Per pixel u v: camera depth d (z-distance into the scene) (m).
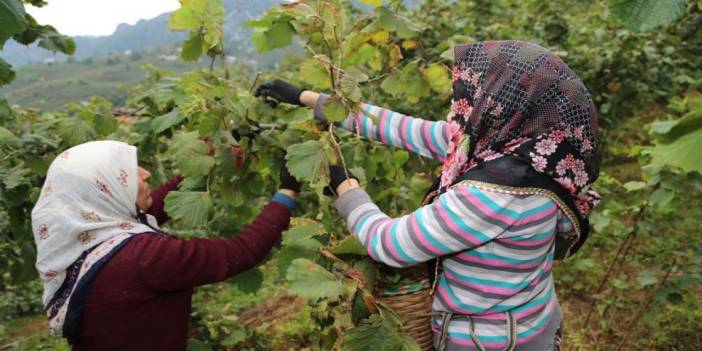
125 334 1.46
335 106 1.59
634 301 3.87
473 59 1.36
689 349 3.35
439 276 1.47
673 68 4.48
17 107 3.08
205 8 1.70
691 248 3.49
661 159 0.65
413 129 1.75
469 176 1.31
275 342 3.78
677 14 0.63
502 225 1.28
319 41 1.87
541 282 1.45
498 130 1.31
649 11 0.64
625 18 0.65
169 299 1.53
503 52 1.31
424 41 4.09
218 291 5.27
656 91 4.36
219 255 1.51
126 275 1.43
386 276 1.54
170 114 1.88
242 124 1.82
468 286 1.39
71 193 1.45
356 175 1.80
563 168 1.27
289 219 1.65
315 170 1.50
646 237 4.50
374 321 1.38
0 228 2.71
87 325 1.45
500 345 1.40
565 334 3.58
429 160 2.14
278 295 4.81
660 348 3.38
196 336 3.21
